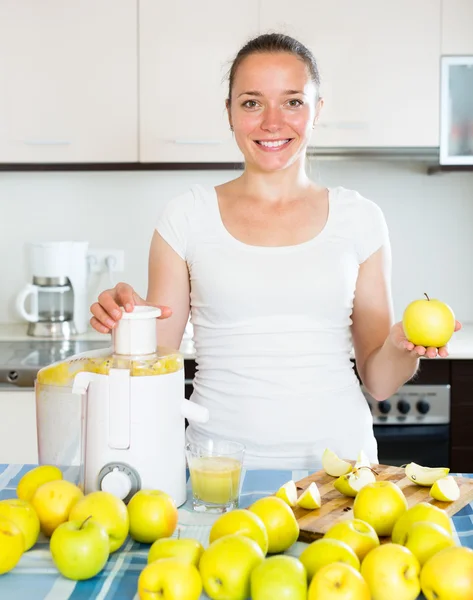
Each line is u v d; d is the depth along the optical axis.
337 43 2.72
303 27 2.71
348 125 2.74
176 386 1.11
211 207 1.56
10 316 3.14
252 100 1.50
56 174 3.09
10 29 2.73
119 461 1.08
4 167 2.77
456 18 2.71
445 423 2.59
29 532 0.96
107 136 2.76
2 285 3.13
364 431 1.52
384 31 2.72
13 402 2.41
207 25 2.72
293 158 1.52
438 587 0.82
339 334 1.54
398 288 3.12
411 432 2.59
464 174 3.08
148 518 0.98
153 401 1.08
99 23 2.73
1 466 1.30
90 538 0.89
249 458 1.48
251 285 1.50
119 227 3.11
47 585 0.89
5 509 0.96
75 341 2.78
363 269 1.58
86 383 1.08
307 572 0.85
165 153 2.77
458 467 2.59
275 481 1.23
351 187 3.08
